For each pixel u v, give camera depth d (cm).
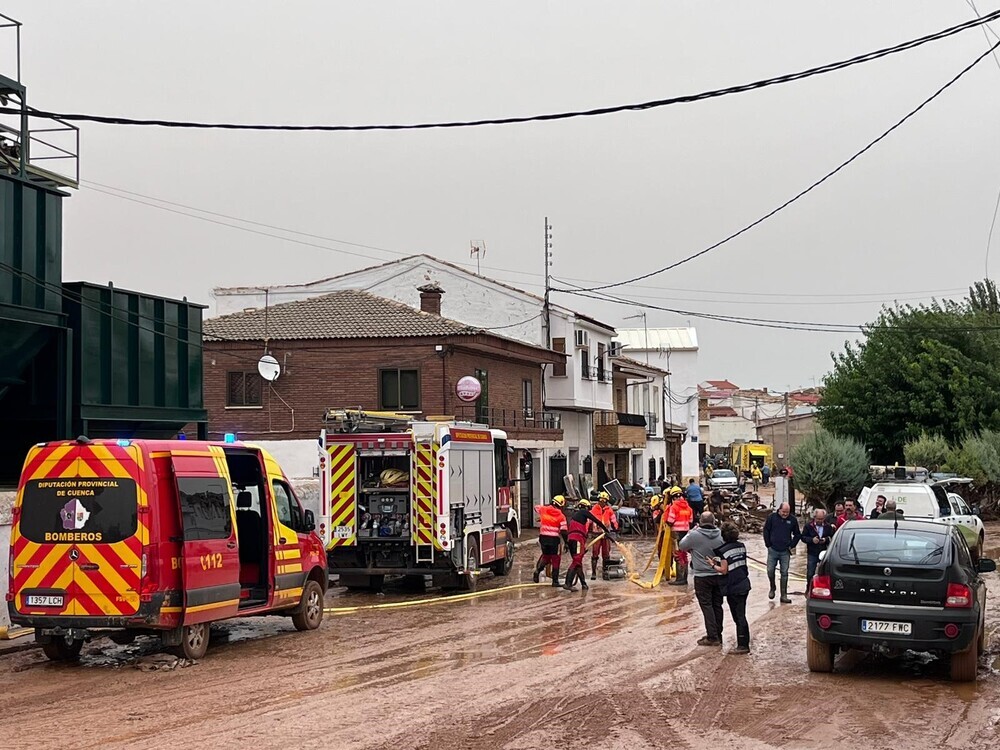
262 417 3616
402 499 2048
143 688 1127
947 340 4831
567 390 4581
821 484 4103
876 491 2584
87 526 1242
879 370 4812
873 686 1123
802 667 1232
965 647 1126
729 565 1343
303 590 1545
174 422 2120
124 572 1229
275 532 1484
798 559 2881
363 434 2031
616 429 5131
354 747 866
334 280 4762
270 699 1059
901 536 1195
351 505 2039
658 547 2361
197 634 1300
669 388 7469
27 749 870
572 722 955
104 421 1941
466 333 3538
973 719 976
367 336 3559
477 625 1591
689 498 3653
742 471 7662
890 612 1139
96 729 938
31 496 1266
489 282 4634
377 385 3566
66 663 1293
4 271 1675
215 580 1328
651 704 1029
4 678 1196
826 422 4997
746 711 1002
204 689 1116
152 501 1246
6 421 1875
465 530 2073
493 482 2284
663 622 1614
